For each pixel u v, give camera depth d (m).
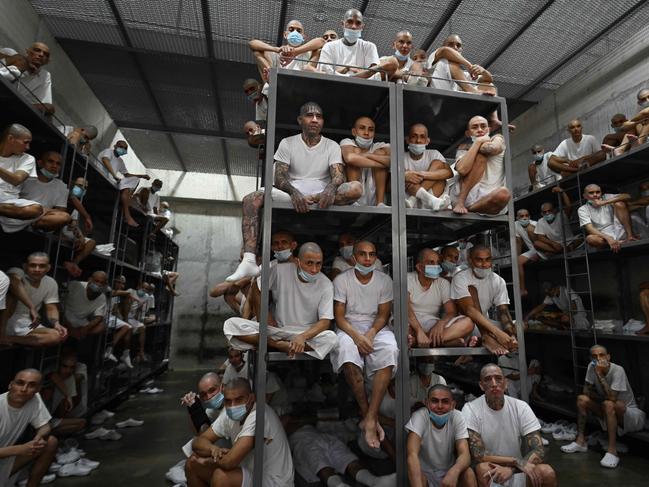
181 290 11.15
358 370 2.94
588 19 5.32
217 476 2.71
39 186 4.16
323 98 3.68
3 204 3.40
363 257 3.13
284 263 3.26
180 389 8.21
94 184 6.17
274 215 3.43
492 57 6.10
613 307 6.01
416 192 3.47
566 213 6.30
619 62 5.87
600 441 4.73
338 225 3.86
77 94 6.51
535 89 7.05
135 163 10.15
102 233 7.92
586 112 6.41
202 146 9.66
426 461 2.92
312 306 3.15
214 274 11.41
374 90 3.56
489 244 5.32
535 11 5.19
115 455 4.45
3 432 2.92
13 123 3.91
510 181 3.57
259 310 3.11
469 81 3.97
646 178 5.57
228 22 5.40
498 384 2.86
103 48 5.94
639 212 5.40
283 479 2.88
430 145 4.68
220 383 3.08
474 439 2.82
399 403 3.04
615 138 5.45
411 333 3.32
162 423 5.80
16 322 3.66
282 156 3.32
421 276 3.60
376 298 3.27
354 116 4.00
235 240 11.70
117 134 8.50
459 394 6.16
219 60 6.18
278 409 4.02
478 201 3.43
